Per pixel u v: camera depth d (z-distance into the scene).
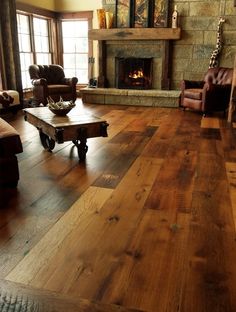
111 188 2.74
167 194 2.62
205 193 2.63
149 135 4.48
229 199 2.53
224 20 6.44
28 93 7.68
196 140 4.23
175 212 2.32
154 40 7.05
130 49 7.27
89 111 6.23
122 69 7.42
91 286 1.59
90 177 2.98
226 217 2.26
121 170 3.16
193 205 2.43
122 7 7.00
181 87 6.46
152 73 7.26
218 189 2.71
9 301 1.50
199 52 6.84
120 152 3.73
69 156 3.59
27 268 1.72
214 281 1.62
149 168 3.21
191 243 1.95
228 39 6.55
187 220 2.21
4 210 2.34
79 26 8.30
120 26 7.12
